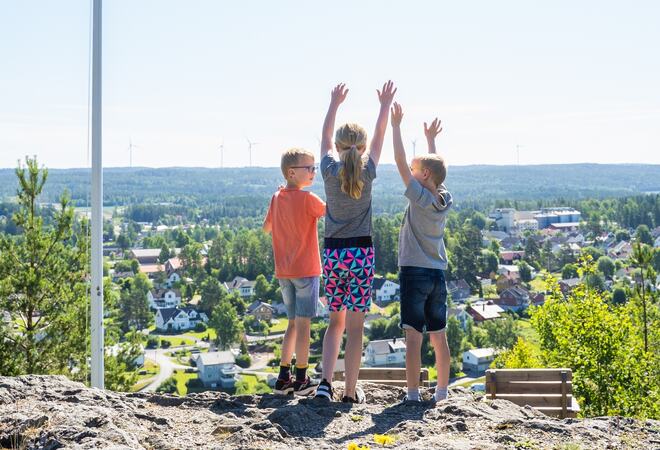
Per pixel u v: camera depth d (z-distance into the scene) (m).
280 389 4.84
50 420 3.73
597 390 20.73
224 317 80.50
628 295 25.28
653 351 21.34
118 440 3.46
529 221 194.25
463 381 62.16
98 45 6.68
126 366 16.66
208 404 4.48
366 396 5.02
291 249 4.84
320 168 4.73
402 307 4.65
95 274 6.44
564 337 21.48
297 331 4.84
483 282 118.25
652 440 3.69
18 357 14.48
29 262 15.12
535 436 3.70
